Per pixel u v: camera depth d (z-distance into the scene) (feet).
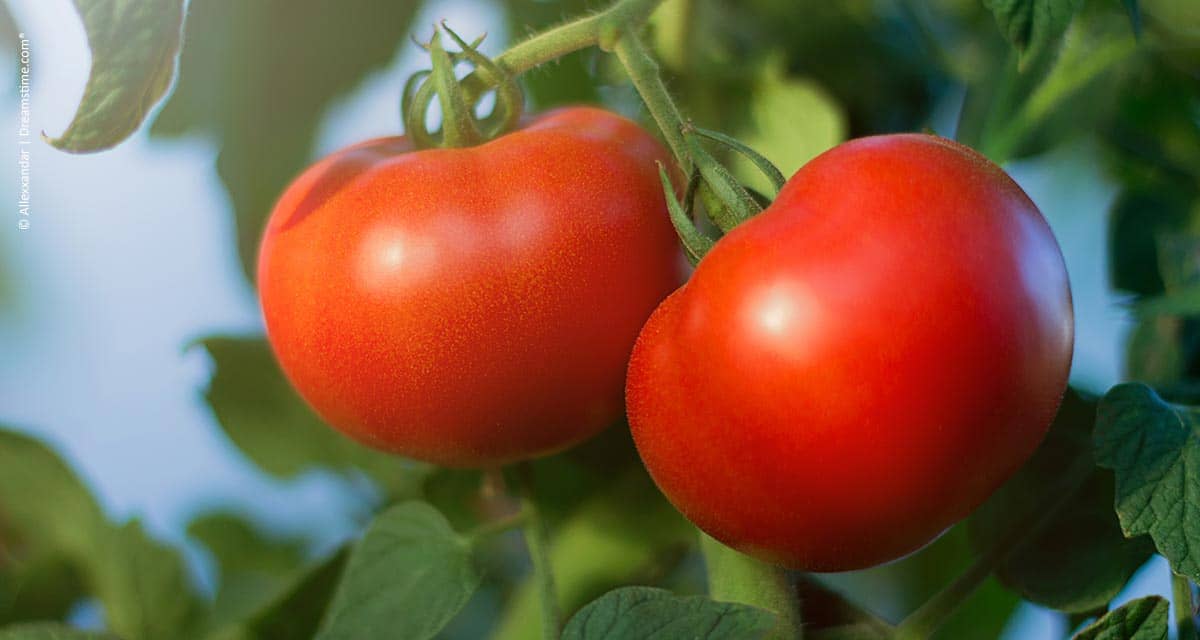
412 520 1.53
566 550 1.72
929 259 1.34
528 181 1.45
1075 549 1.56
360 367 1.46
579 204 1.45
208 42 1.80
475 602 1.98
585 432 1.52
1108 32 1.84
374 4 1.83
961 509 1.39
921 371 1.33
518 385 1.46
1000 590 1.76
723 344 1.35
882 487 1.35
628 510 1.71
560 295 1.44
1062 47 1.77
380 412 1.49
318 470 1.90
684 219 1.40
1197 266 1.82
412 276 1.44
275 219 1.51
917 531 1.38
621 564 1.72
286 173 1.89
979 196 1.36
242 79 1.84
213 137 1.87
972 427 1.34
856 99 1.99
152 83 1.40
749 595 1.50
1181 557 1.38
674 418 1.38
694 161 1.41
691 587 1.81
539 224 1.44
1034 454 1.63
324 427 1.88
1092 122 1.87
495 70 1.49
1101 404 1.44
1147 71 1.90
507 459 1.54
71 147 1.39
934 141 1.40
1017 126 1.83
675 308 1.40
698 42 1.83
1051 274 1.36
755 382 1.34
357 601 1.50
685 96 1.83
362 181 1.48
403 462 1.90
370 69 1.88
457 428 1.49
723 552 1.52
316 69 1.85
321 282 1.46
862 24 1.98
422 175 1.46
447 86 1.49
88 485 1.87
